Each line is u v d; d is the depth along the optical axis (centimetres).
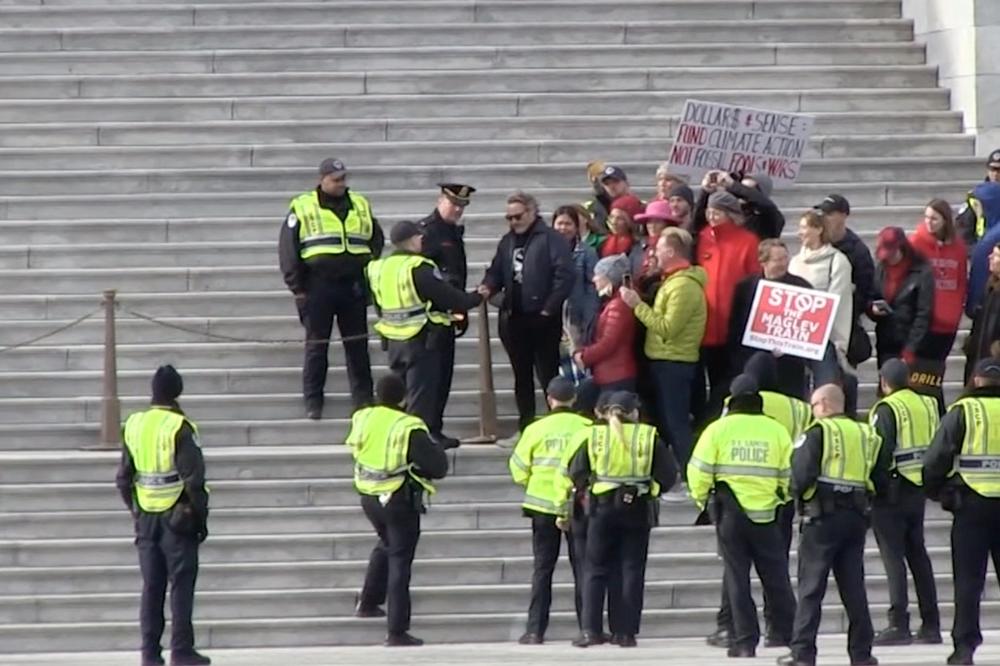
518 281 6494
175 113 7812
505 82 7969
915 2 8306
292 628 6034
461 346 7019
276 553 6250
